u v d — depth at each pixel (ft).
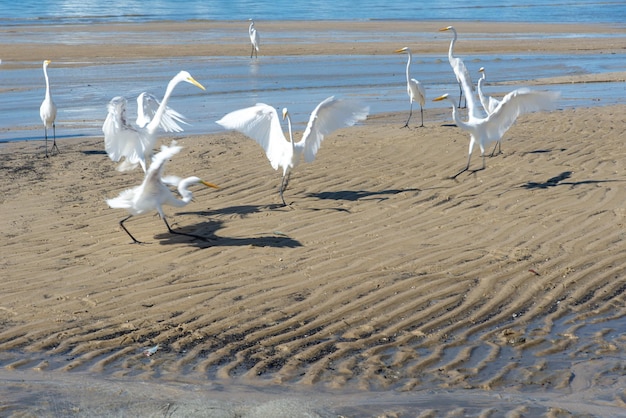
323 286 28.81
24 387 20.53
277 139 37.65
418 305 27.30
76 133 59.16
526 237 33.83
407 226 35.50
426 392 20.88
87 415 18.60
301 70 97.19
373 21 179.93
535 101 41.29
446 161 47.39
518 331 25.39
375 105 72.49
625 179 42.11
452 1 266.57
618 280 29.53
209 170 45.47
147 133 36.19
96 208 38.19
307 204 38.93
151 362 22.94
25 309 26.63
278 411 18.98
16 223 35.73
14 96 76.69
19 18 171.53
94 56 107.55
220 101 74.38
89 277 29.55
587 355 23.57
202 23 165.27
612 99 73.10
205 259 31.50
